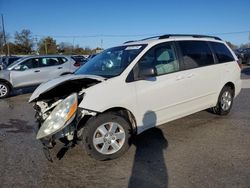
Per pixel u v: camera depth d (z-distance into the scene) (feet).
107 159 13.97
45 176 12.60
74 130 13.32
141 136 17.33
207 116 21.26
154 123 15.75
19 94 40.40
